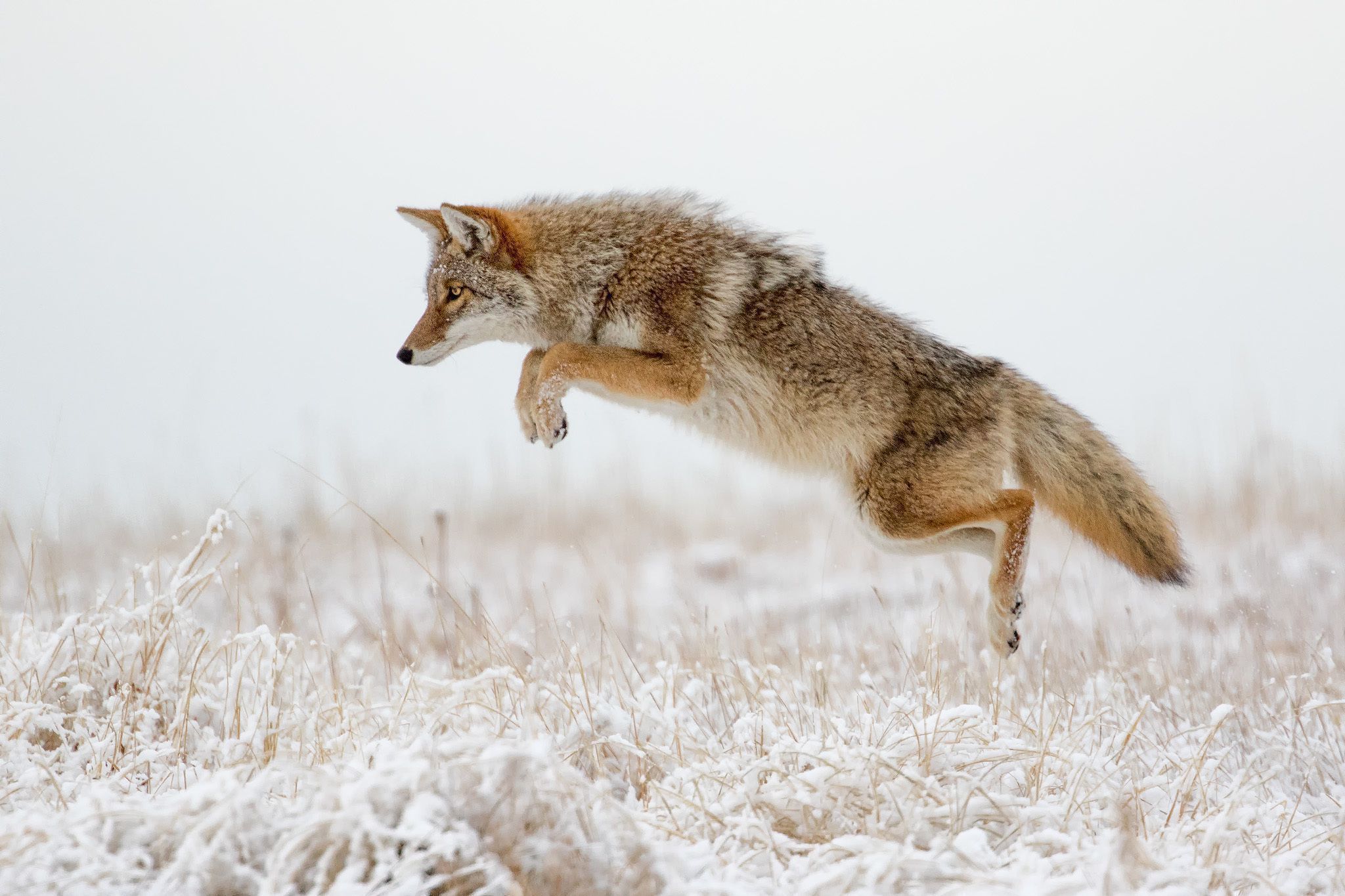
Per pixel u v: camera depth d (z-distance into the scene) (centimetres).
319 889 782
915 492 1602
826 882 847
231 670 1253
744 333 1590
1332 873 934
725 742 1195
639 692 1242
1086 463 1666
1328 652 1608
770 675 1383
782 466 1666
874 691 1339
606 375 1526
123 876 803
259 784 862
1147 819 1053
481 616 1659
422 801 820
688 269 1587
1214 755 1223
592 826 856
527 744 901
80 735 1117
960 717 1070
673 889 823
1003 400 1656
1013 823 962
